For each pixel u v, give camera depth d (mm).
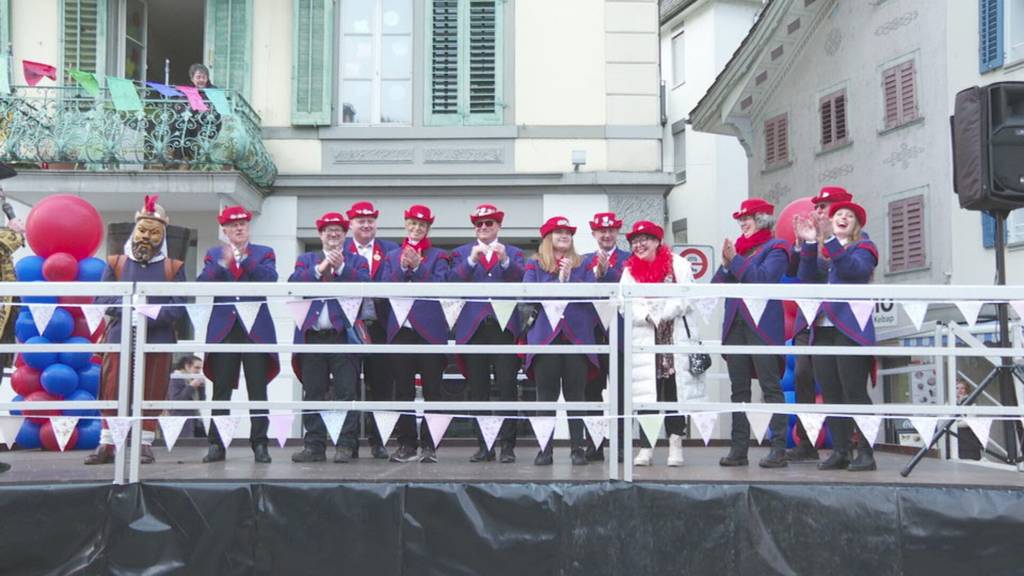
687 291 4891
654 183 11812
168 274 6594
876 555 4727
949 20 12906
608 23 12039
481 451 6367
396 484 4840
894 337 10422
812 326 5984
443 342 6332
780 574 4734
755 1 20375
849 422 5941
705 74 20328
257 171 11477
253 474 5160
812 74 15883
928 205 13266
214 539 4793
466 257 6418
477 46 12078
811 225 6059
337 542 4793
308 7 12047
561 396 6000
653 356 6074
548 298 5133
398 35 12188
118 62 12469
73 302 7746
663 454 7406
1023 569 4699
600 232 6242
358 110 12164
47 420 7586
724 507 4793
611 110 11969
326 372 6379
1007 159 5781
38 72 11211
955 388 6805
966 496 4762
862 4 14586
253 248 6551
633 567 4758
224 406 4926
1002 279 5961
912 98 13555
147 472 5301
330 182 11883
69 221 7996
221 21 12172
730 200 19984
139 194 11070
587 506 4793
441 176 11883
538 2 12062
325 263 6098
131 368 5902
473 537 4785
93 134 11109
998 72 12195
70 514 4797
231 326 6281
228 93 11352
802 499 4789
